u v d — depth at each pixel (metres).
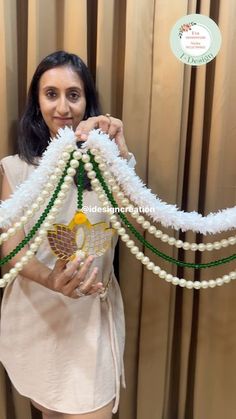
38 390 0.88
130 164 0.81
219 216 0.79
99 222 0.77
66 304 0.86
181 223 0.77
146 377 1.11
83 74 0.85
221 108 0.96
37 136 0.88
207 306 1.08
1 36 0.90
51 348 0.87
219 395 1.15
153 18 0.93
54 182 0.69
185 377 1.13
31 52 0.93
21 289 0.89
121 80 1.01
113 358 0.87
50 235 0.71
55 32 0.96
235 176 1.00
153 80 0.95
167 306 1.07
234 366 1.12
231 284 1.07
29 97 0.87
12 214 0.70
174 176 0.98
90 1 0.97
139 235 0.78
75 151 0.69
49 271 0.81
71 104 0.83
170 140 0.96
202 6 0.92
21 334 0.89
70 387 0.86
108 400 0.86
